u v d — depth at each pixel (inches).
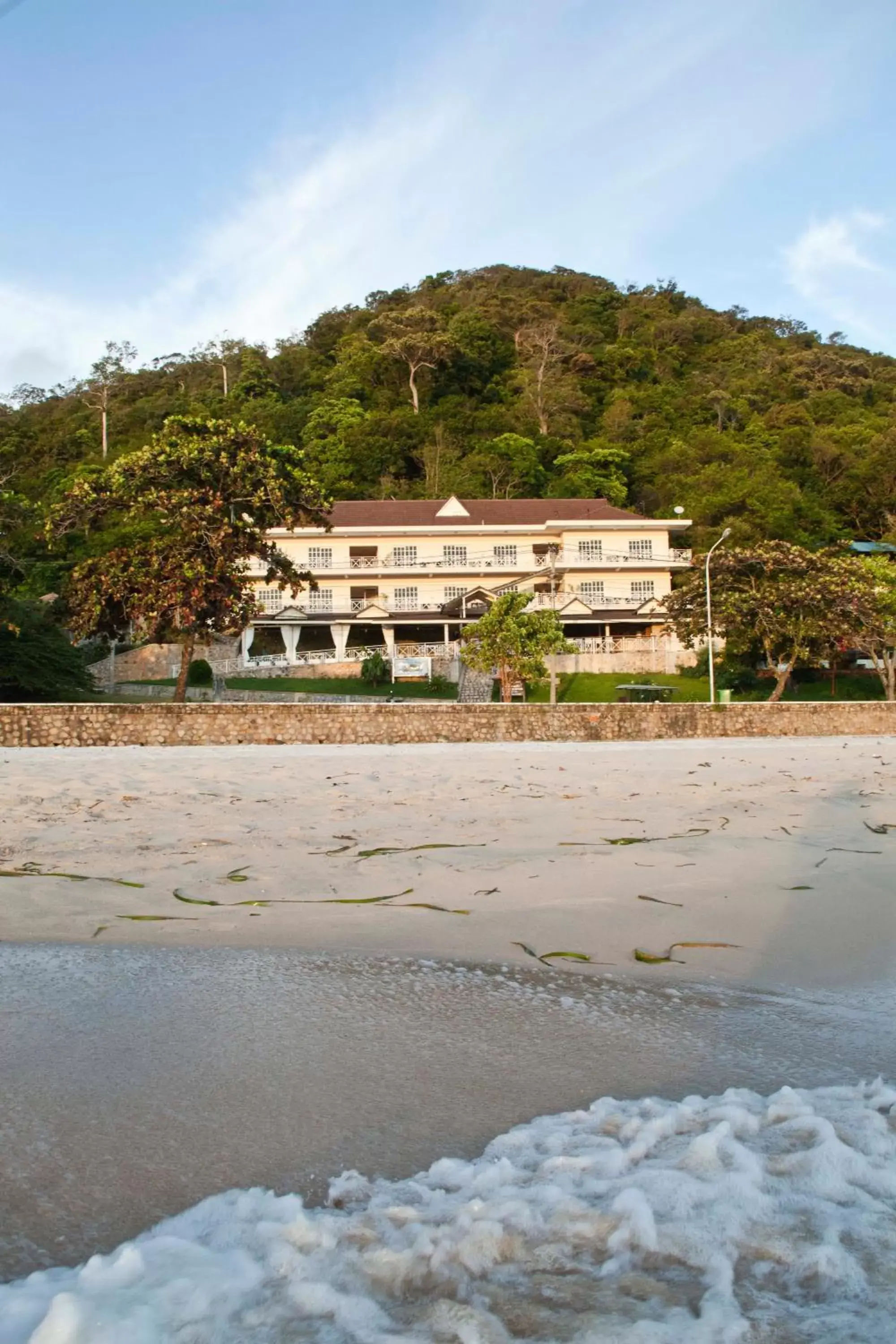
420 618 2322.8
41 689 1443.2
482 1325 98.7
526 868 368.2
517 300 4921.3
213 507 1246.9
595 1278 108.2
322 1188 134.8
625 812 509.7
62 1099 163.5
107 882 339.9
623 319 4891.7
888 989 234.5
